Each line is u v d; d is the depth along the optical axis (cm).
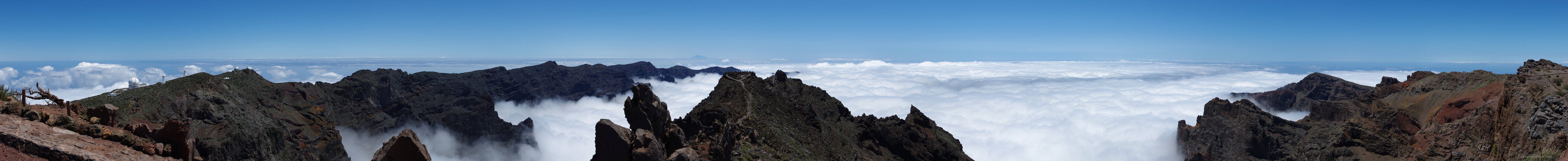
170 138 2028
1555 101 4747
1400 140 7512
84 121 2241
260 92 12375
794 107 7006
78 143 1955
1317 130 8250
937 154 7131
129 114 8638
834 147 5494
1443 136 7294
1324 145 7769
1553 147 3762
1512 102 5603
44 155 1848
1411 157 7175
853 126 7062
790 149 4328
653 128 3547
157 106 9288
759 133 4372
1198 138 9456
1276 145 8188
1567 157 3303
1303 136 8212
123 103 8919
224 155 8400
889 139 6706
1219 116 9162
